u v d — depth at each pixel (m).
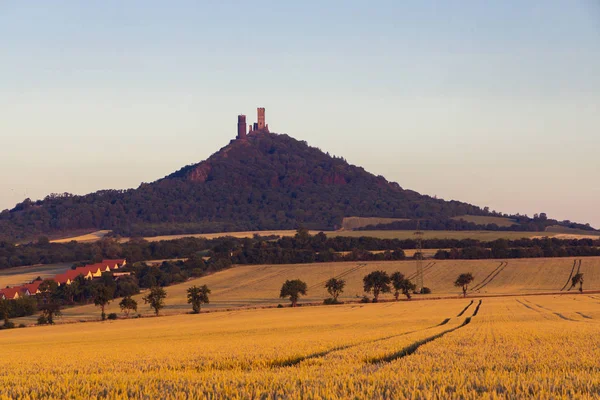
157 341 91.88
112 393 34.00
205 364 51.06
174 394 33.34
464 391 30.75
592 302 163.00
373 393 31.50
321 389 32.62
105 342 96.44
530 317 113.31
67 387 38.03
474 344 60.34
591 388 31.83
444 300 192.75
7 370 52.94
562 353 50.62
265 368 46.16
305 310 176.62
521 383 32.97
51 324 173.50
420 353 52.25
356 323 111.56
